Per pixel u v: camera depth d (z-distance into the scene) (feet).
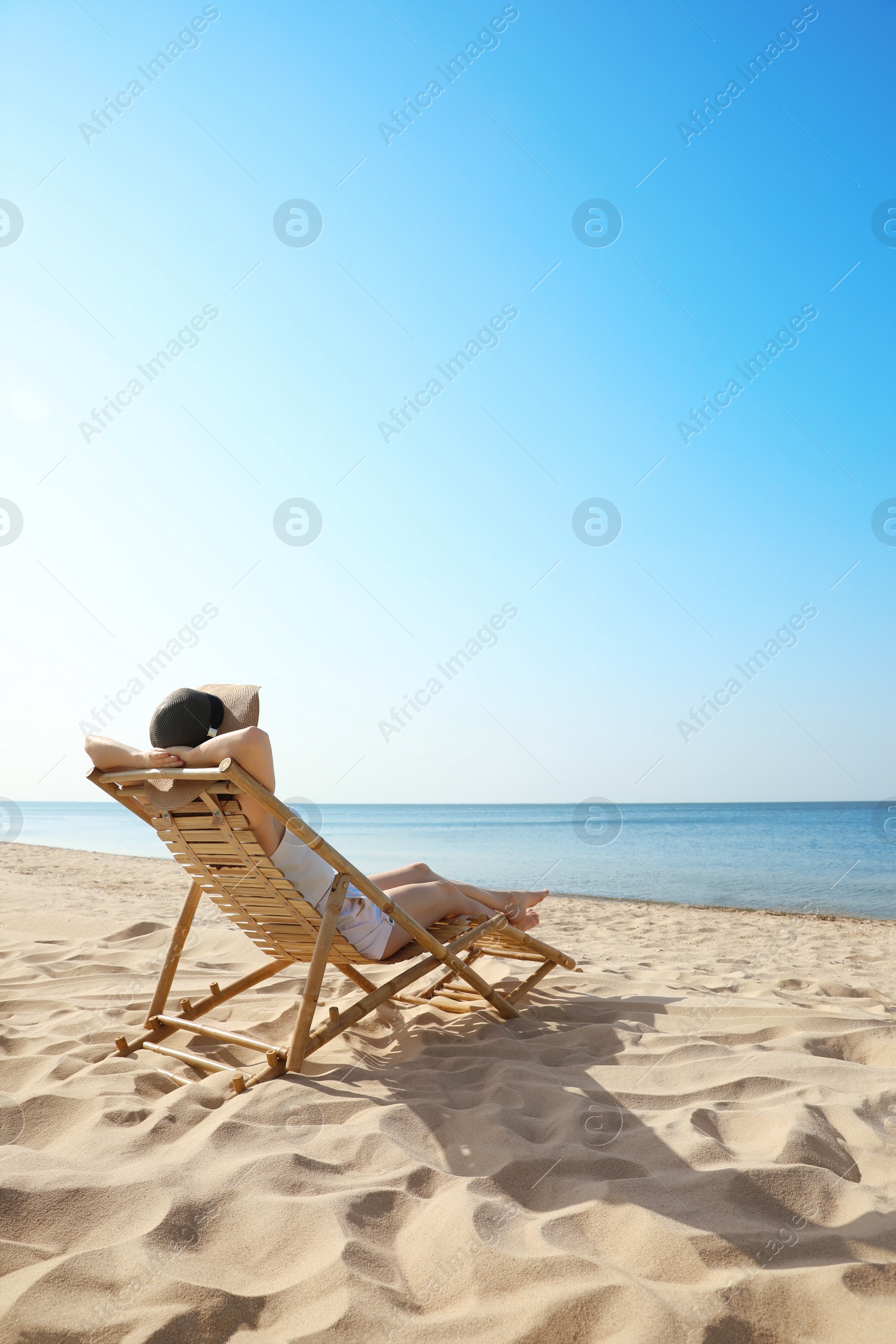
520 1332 4.35
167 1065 8.50
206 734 8.28
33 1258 4.86
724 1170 5.95
